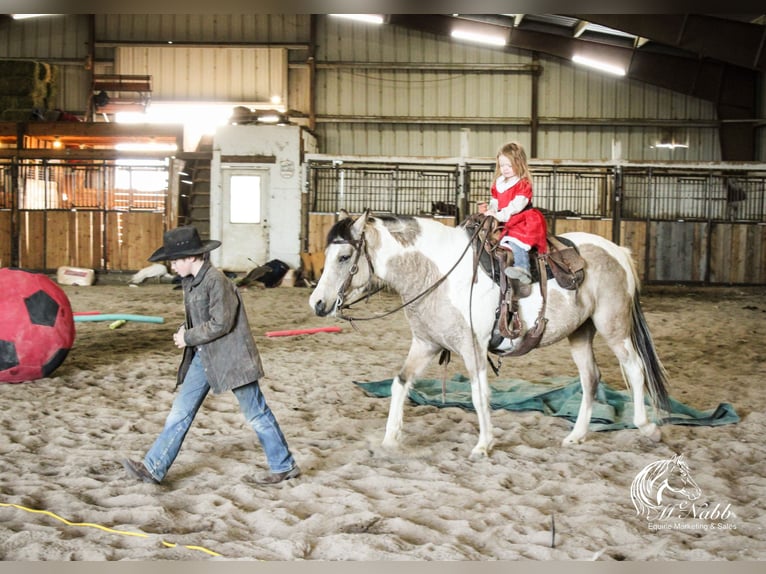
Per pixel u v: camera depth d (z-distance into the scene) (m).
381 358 9.02
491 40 23.05
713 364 8.90
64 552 3.46
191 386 4.40
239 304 4.33
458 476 4.71
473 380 5.01
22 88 20.88
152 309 13.62
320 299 4.72
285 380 7.67
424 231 5.00
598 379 5.54
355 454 5.11
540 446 5.47
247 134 19.23
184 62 23.55
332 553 3.53
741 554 3.60
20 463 4.81
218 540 3.67
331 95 23.72
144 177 21.16
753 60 18.44
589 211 20.11
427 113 23.66
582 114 23.45
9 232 19.17
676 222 19.16
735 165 18.66
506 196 5.02
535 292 5.09
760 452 5.30
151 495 4.27
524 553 3.57
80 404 6.46
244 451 5.20
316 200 19.95
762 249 19.25
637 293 5.59
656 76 22.72
